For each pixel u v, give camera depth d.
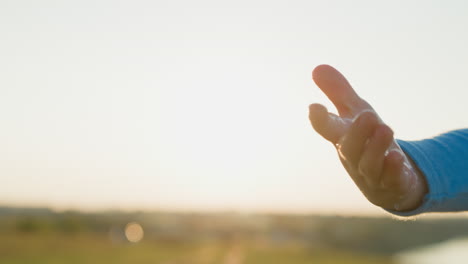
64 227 134.62
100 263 57.88
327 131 1.02
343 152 0.98
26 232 113.06
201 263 66.38
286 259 77.38
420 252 123.38
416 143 1.27
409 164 1.16
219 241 150.88
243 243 146.00
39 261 55.75
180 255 81.06
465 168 1.20
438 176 1.17
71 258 61.62
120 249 89.12
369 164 0.96
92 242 104.69
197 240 150.00
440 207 1.19
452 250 124.12
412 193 1.10
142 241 130.12
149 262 64.19
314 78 1.11
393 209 1.12
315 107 1.01
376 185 1.03
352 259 83.94
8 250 64.81
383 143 0.93
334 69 1.10
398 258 92.06
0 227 116.56
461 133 1.28
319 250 116.81
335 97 1.08
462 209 1.21
